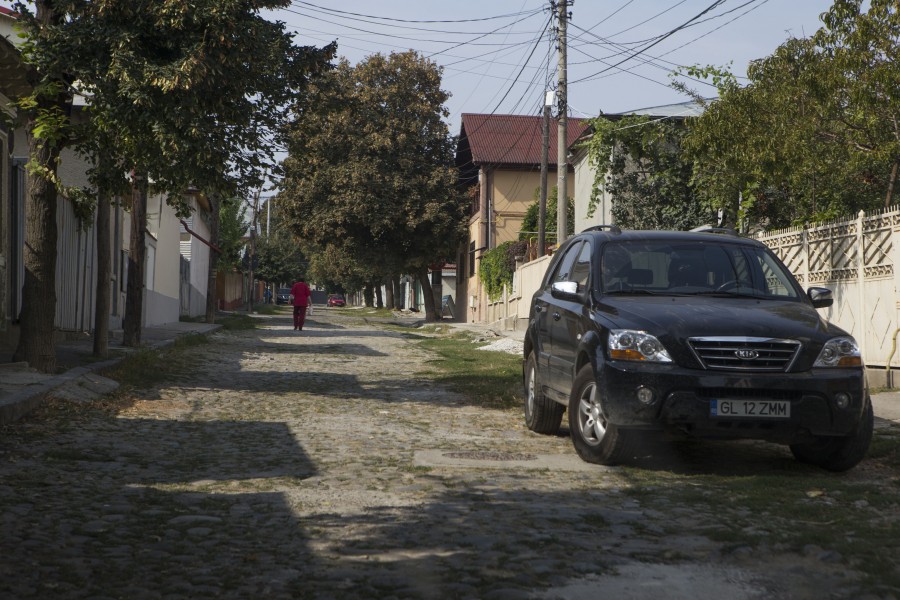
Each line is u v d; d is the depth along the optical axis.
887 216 12.45
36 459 7.49
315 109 13.66
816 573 4.52
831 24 13.25
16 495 6.11
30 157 12.50
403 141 46.31
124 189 12.74
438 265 51.22
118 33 11.12
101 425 9.59
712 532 5.28
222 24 11.15
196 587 4.28
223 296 61.91
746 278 8.66
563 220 24.47
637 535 5.30
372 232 46.22
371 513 5.82
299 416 10.91
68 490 6.34
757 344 7.27
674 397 7.13
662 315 7.57
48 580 4.33
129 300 19.31
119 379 13.65
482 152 45.81
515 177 45.94
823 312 14.16
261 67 11.91
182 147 11.09
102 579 4.38
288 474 7.17
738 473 7.56
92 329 22.05
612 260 8.78
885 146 13.16
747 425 7.16
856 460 7.52
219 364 18.17
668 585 4.34
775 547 4.95
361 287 85.44
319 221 46.59
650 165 25.77
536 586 4.30
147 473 7.13
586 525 5.54
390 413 11.38
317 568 4.60
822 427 7.20
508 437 9.57
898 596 4.13
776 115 14.62
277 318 48.00
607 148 25.66
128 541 5.09
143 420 10.19
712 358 7.24
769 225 19.41
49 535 5.13
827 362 7.30
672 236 9.11
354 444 8.80
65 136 12.16
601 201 29.36
